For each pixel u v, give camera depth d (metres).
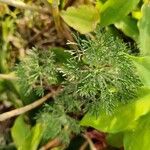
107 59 0.24
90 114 0.26
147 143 0.24
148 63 0.24
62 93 0.28
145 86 0.25
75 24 0.26
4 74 0.30
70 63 0.25
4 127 0.31
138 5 0.29
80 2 0.28
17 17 0.32
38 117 0.29
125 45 0.26
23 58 0.29
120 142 0.27
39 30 0.32
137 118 0.25
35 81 0.28
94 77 0.24
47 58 0.27
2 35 0.32
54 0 0.26
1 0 0.27
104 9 0.28
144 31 0.27
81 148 0.30
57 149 0.29
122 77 0.24
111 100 0.24
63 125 0.29
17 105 0.31
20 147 0.28
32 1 0.31
